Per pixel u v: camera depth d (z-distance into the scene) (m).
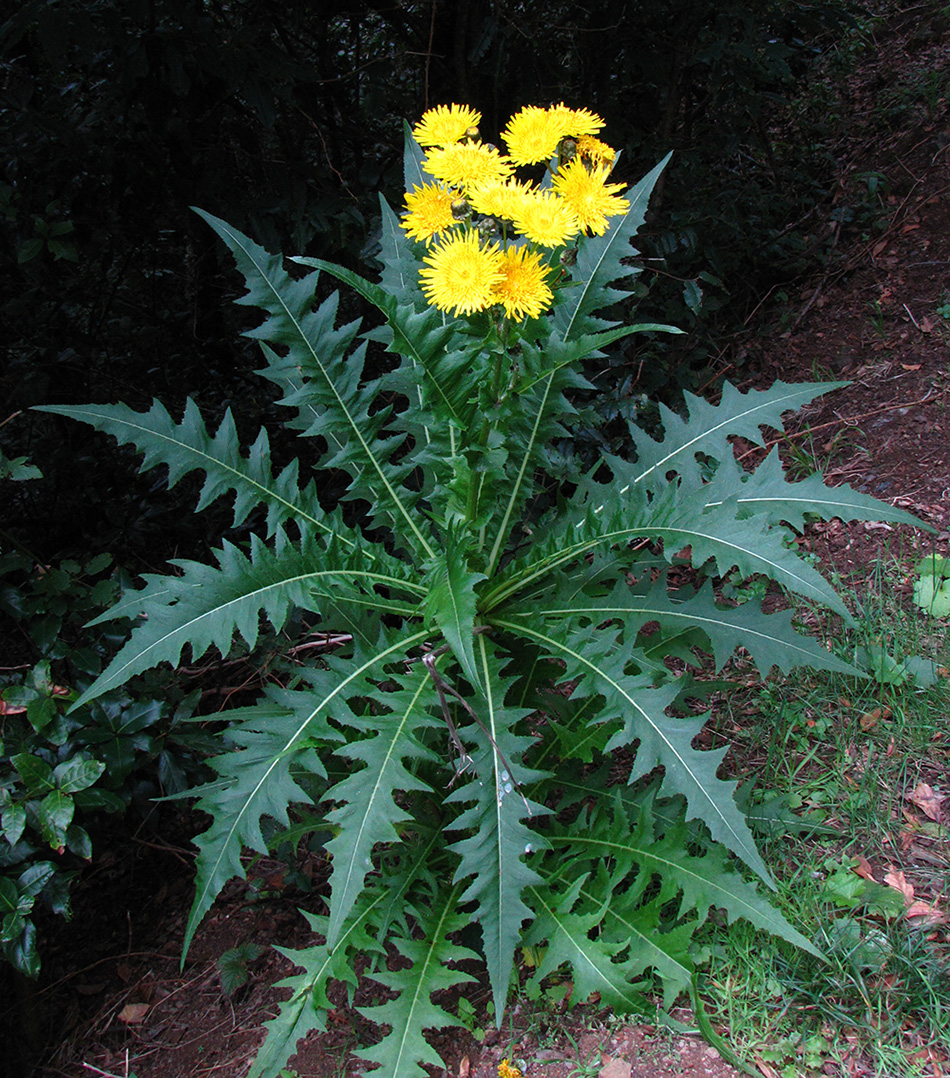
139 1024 2.26
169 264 3.87
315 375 1.90
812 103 5.52
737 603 2.96
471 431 1.77
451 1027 1.98
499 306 1.54
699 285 4.16
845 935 1.86
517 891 1.55
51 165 2.84
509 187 1.49
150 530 3.27
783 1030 1.78
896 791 2.21
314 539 1.76
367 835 1.49
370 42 3.65
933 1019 1.71
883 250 4.30
